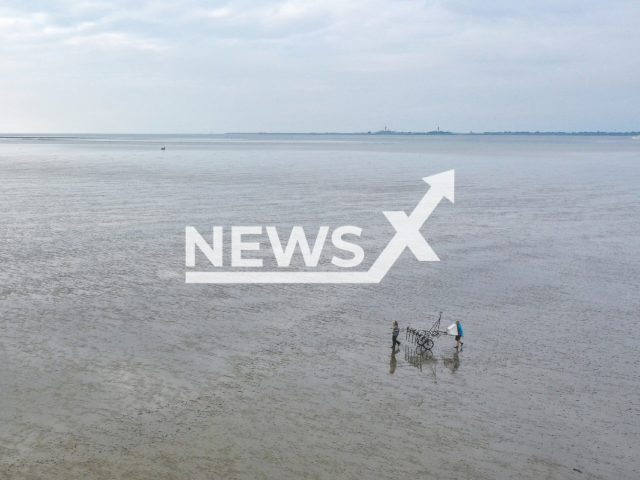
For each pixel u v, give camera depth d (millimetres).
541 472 15273
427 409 18375
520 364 21750
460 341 23672
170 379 19875
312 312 27000
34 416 17328
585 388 19844
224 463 15320
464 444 16453
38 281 30484
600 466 15578
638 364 21781
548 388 19828
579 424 17578
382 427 17250
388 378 20469
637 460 15867
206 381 19828
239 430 16875
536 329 25203
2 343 22406
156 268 33625
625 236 43719
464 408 18453
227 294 29312
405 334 24578
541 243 41312
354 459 15641
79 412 17641
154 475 14781
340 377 20453
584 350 23031
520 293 30078
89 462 15258
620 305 28281
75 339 23016
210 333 24094
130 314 26016
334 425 17297
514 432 17109
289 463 15391
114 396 18625
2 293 28344
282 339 23688
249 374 20453
